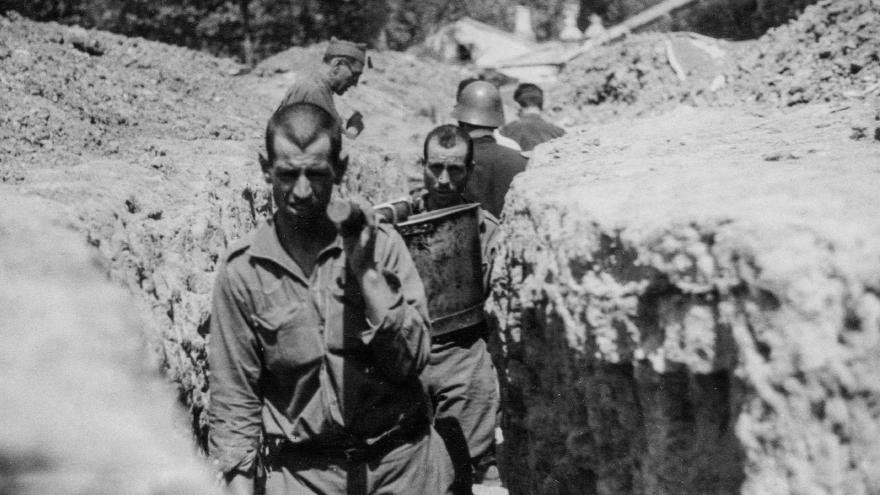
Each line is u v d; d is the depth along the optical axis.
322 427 2.94
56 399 1.77
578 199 3.10
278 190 2.82
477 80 5.89
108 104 7.67
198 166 5.54
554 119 12.16
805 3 11.35
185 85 10.68
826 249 2.18
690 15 14.84
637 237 2.65
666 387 2.66
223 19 21.78
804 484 2.20
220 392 3.00
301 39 22.77
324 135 2.77
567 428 3.35
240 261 2.92
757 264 2.26
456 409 3.99
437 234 3.88
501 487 4.64
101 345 2.07
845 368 2.13
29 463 1.65
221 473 2.97
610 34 18.58
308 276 2.90
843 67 6.01
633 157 4.25
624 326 2.74
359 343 2.88
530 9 39.78
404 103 15.48
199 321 4.15
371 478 3.02
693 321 2.49
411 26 34.69
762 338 2.27
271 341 2.90
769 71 7.12
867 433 2.12
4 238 2.45
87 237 3.19
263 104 11.45
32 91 7.10
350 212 2.66
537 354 3.50
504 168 5.57
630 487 3.05
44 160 5.21
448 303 3.94
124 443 1.74
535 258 3.35
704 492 2.62
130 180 4.64
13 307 2.10
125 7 21.06
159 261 3.99
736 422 2.39
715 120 5.64
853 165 3.01
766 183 2.82
